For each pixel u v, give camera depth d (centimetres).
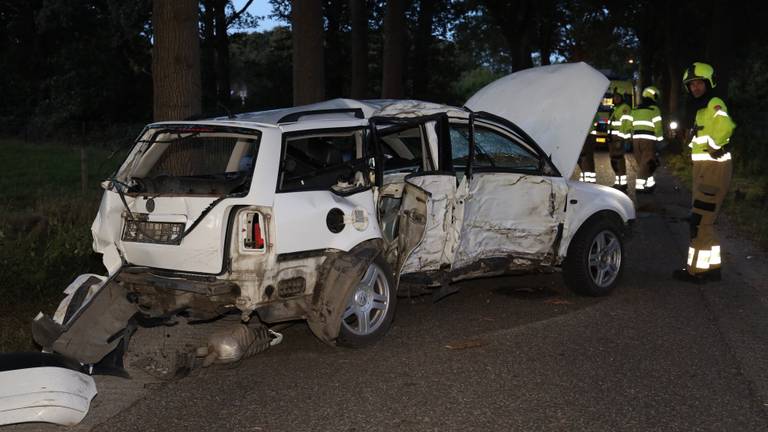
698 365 529
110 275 547
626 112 1485
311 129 553
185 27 802
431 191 604
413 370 525
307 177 545
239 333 525
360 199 570
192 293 514
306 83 1183
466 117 648
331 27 3862
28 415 417
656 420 434
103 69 3306
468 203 639
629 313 668
